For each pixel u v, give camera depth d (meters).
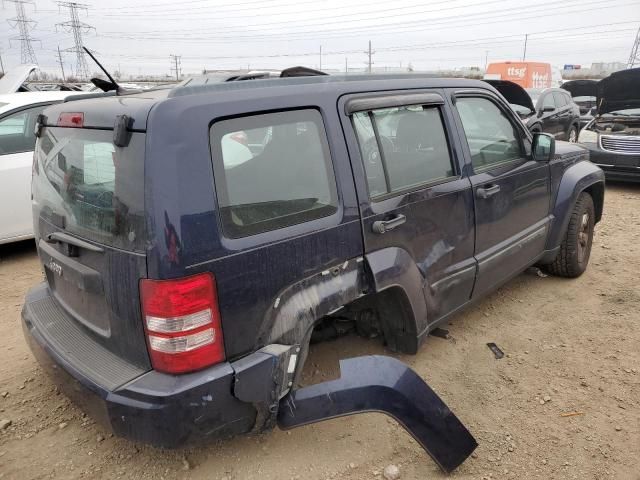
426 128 3.07
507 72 22.88
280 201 2.28
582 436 2.74
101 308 2.29
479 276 3.46
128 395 2.06
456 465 2.46
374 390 2.35
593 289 4.55
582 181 4.44
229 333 2.11
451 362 3.43
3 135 5.38
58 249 2.59
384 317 2.99
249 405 2.20
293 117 2.37
